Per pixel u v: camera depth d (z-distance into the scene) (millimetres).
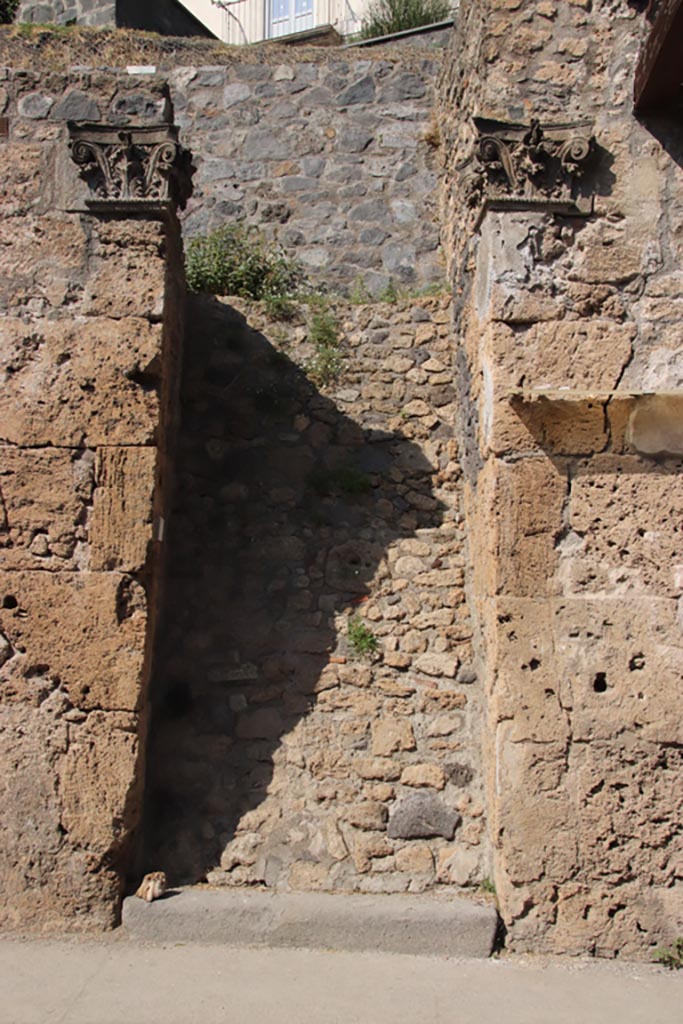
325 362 6648
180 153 5164
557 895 4535
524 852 4547
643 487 4754
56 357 4965
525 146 4980
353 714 5387
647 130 5070
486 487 4980
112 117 5258
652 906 4504
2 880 4648
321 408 6523
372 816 5062
